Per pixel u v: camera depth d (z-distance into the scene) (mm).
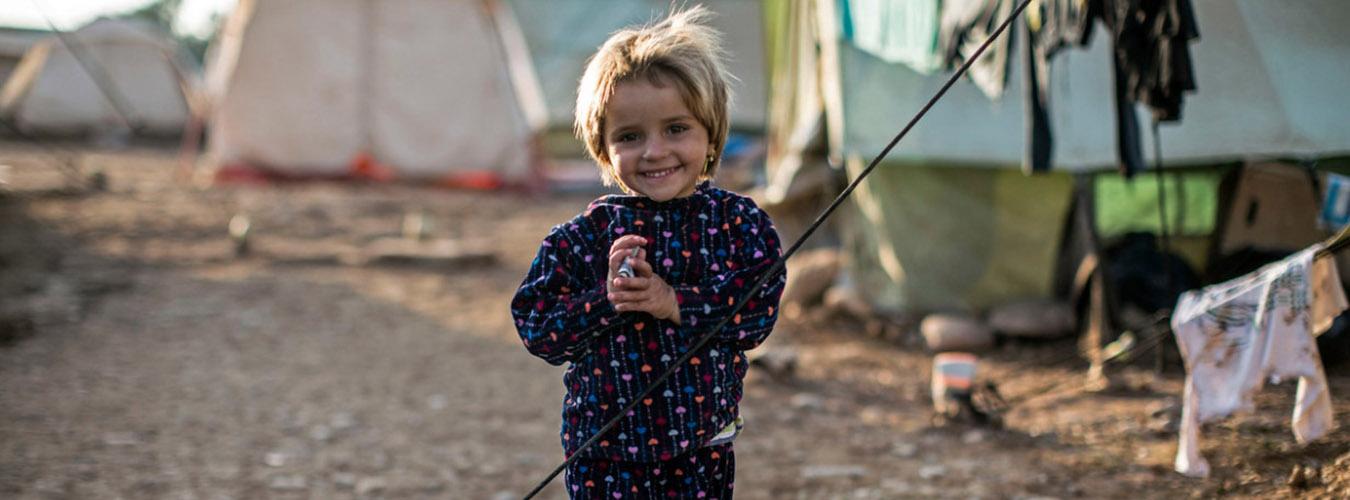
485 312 8633
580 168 18422
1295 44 5785
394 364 6938
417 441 5363
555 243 2457
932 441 5230
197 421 5586
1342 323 5699
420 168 16812
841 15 7500
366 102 16672
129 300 8617
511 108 16906
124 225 12250
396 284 9750
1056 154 6453
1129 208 6887
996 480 4598
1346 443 4312
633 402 2379
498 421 5723
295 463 4980
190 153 18047
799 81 8930
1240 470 4305
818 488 4613
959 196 7621
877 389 6289
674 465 2459
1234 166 6453
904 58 6809
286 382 6430
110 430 5367
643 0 16484
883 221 7891
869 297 8102
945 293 7699
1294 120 5707
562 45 16500
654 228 2422
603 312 2350
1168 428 4949
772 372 6438
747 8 16172
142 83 25172
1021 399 5543
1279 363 3764
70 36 24562
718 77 2410
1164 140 6020
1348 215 5840
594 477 2475
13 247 10570
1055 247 7445
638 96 2328
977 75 5844
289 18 16406
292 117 16516
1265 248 6359
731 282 2391
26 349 6945
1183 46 4207
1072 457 4797
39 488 4496
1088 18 4508
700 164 2395
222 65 16953
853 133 7402
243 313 8305
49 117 24297
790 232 9250
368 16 16594
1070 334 7066
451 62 16781
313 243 11672
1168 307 5688
